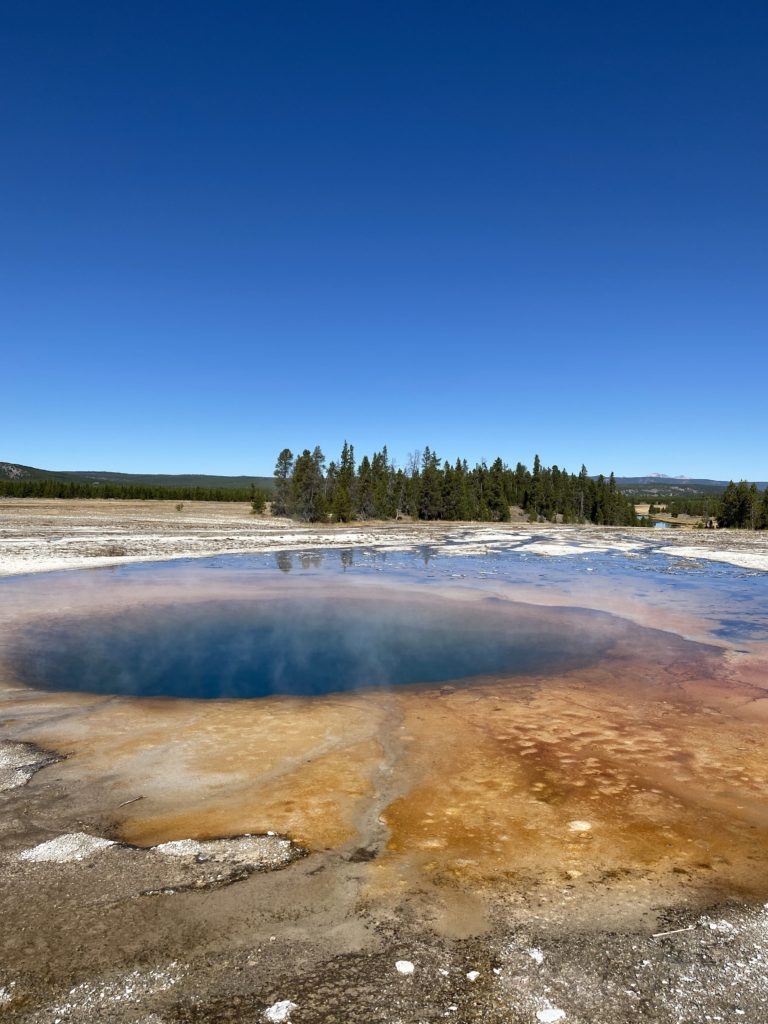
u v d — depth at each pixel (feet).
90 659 40.88
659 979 13.02
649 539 157.89
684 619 54.49
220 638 47.06
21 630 48.47
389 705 31.99
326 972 13.17
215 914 14.99
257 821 19.57
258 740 26.81
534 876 16.66
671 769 23.97
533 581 77.71
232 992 12.64
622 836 18.80
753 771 23.79
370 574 82.99
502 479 268.82
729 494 238.68
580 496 298.35
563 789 22.11
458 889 16.06
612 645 45.34
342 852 17.78
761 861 17.51
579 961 13.51
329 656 42.14
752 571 90.74
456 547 124.36
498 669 39.11
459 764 24.35
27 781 22.50
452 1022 11.93
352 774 23.31
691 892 16.02
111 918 14.84
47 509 212.43
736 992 12.69
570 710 31.22
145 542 116.16
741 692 34.32
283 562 96.07
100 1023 11.87
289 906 15.31
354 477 235.81
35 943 14.01
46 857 17.43
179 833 18.81
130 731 27.89
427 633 49.06
